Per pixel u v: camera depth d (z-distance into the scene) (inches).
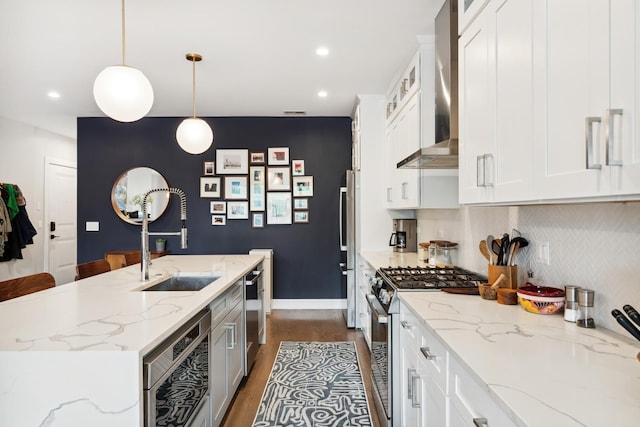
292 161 200.2
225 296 87.9
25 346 45.2
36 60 124.6
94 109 182.9
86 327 52.4
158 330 51.3
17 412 44.0
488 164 56.4
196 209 200.1
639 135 29.7
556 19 40.3
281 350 138.3
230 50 117.5
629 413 29.9
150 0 89.4
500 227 82.4
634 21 30.0
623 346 45.1
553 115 40.8
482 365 39.4
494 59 54.7
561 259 61.3
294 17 98.0
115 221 200.2
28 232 202.8
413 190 108.3
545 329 51.9
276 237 200.8
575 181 37.2
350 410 96.0
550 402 31.7
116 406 43.9
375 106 161.3
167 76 139.3
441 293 75.5
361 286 157.4
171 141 199.8
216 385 80.0
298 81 144.6
